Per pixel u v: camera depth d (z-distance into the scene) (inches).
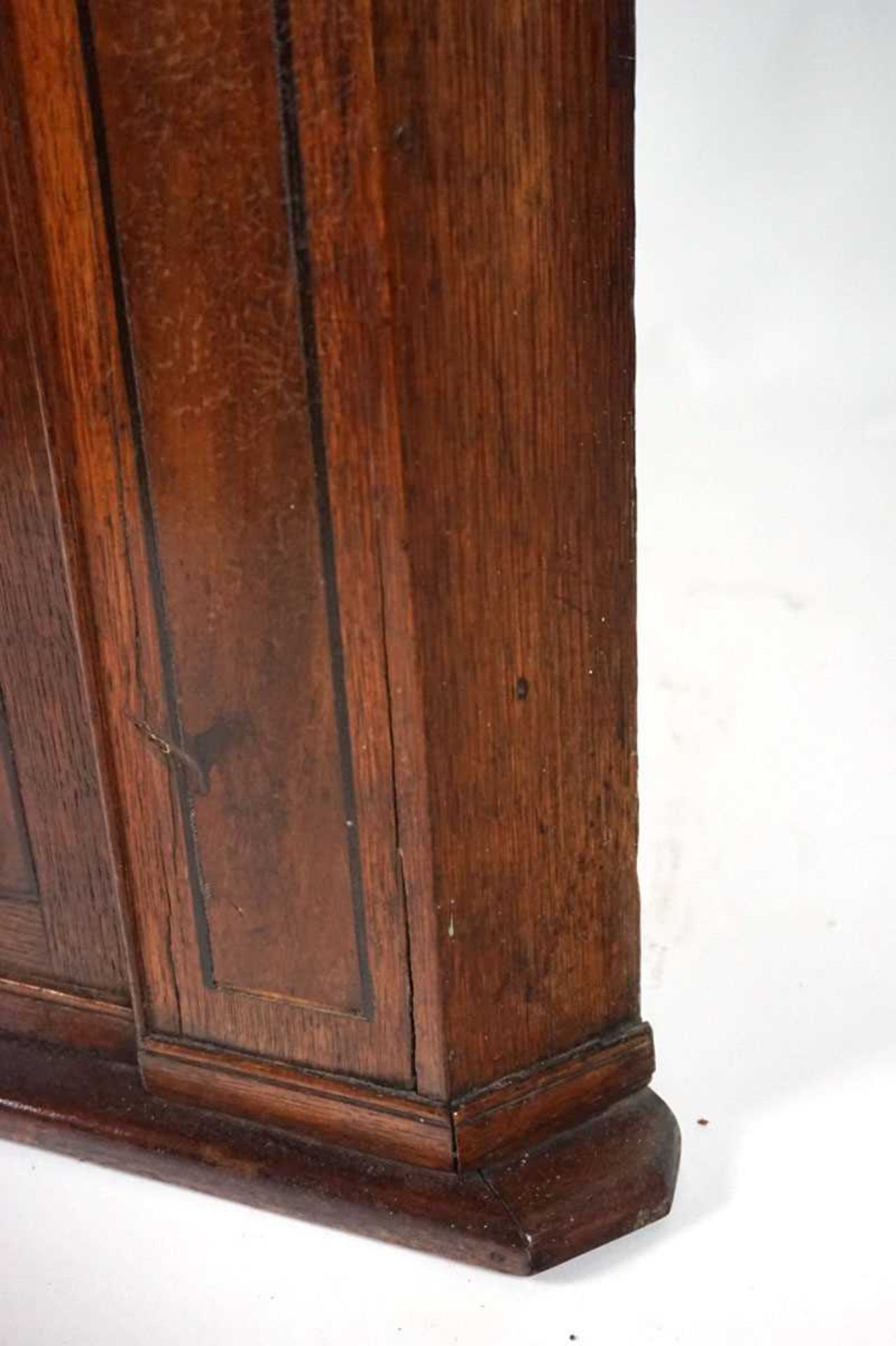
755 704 106.7
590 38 47.6
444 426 48.5
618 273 51.0
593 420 52.1
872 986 74.5
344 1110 58.7
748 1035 70.8
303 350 48.1
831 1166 62.1
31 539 56.9
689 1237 58.8
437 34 44.6
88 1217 61.3
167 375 50.5
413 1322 55.6
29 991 65.8
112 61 47.3
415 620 49.8
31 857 63.4
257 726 54.2
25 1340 55.3
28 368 53.9
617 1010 60.6
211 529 52.0
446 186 46.1
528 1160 58.7
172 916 59.2
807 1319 54.9
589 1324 55.2
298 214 46.5
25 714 60.4
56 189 49.3
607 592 54.6
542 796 55.3
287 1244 59.4
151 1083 62.8
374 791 53.1
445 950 54.4
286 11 44.4
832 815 91.7
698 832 90.7
